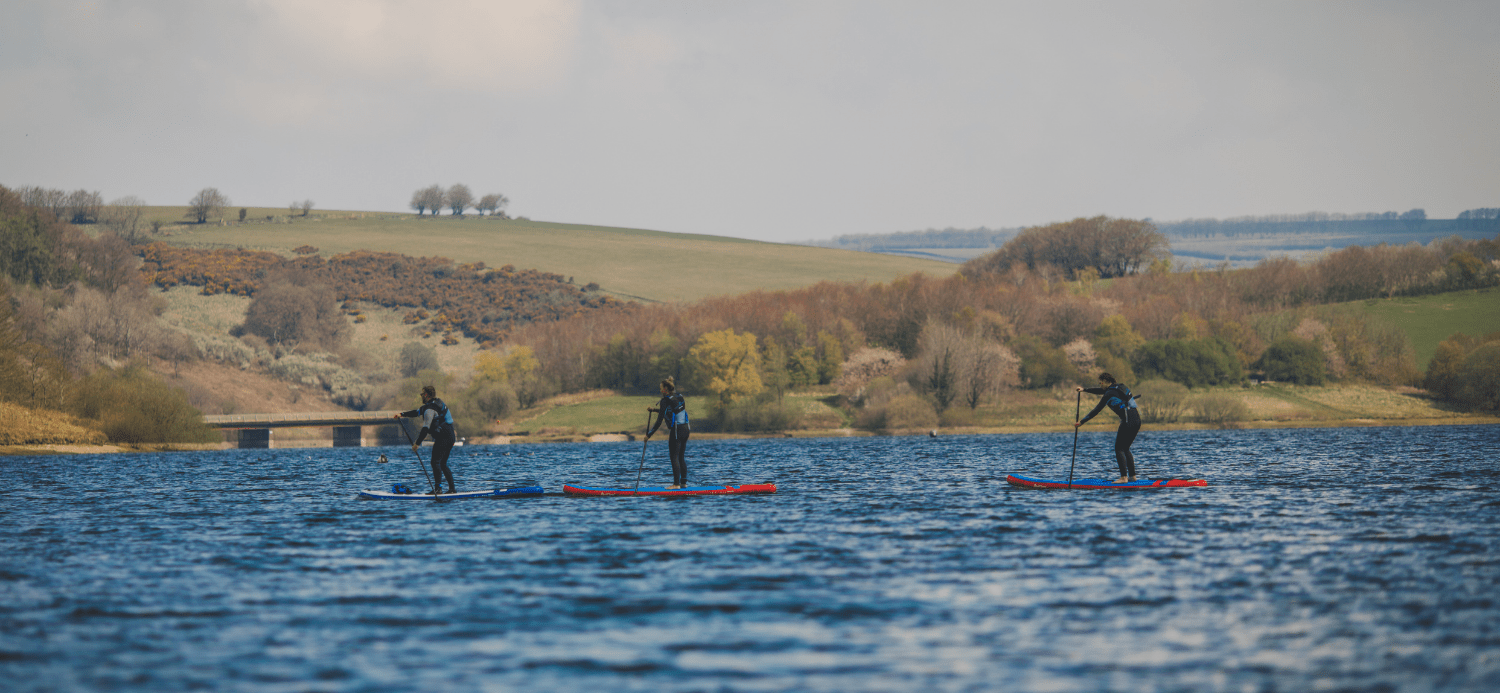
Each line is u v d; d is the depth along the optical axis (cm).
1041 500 9594
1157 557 6159
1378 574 5516
